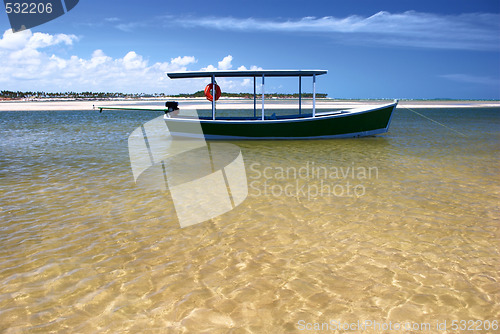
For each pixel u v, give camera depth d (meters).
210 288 3.18
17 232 4.42
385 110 14.27
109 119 25.77
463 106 49.50
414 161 9.18
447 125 20.72
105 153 10.40
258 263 3.64
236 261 3.68
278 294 3.08
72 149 11.14
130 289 3.16
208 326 2.66
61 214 5.07
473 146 12.02
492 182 6.87
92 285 3.23
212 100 13.49
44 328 2.64
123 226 4.63
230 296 3.05
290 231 4.46
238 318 2.76
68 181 6.95
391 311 2.84
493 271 3.46
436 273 3.43
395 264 3.61
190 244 4.09
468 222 4.74
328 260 3.70
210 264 3.62
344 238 4.25
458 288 3.17
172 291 3.13
